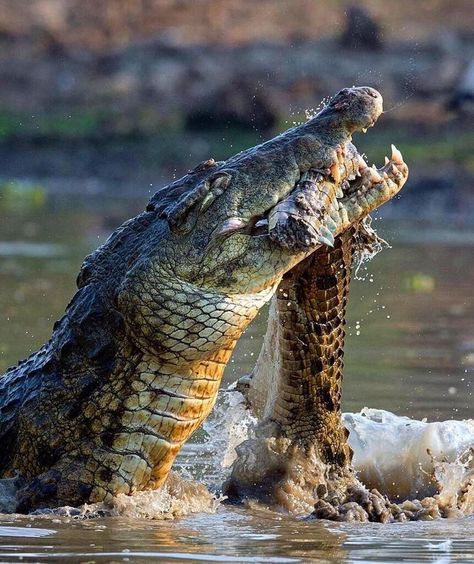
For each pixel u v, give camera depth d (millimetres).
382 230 74562
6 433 21219
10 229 73500
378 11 126812
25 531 18984
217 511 21562
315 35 121688
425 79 104688
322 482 22625
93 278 20922
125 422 20391
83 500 20484
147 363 20281
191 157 101812
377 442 24172
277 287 21828
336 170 20234
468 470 22875
